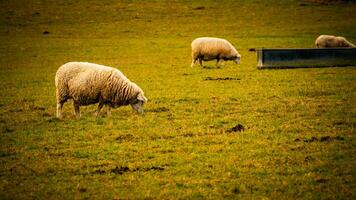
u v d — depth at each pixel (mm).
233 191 22047
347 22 114750
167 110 38594
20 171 24922
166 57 77312
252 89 46688
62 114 36438
